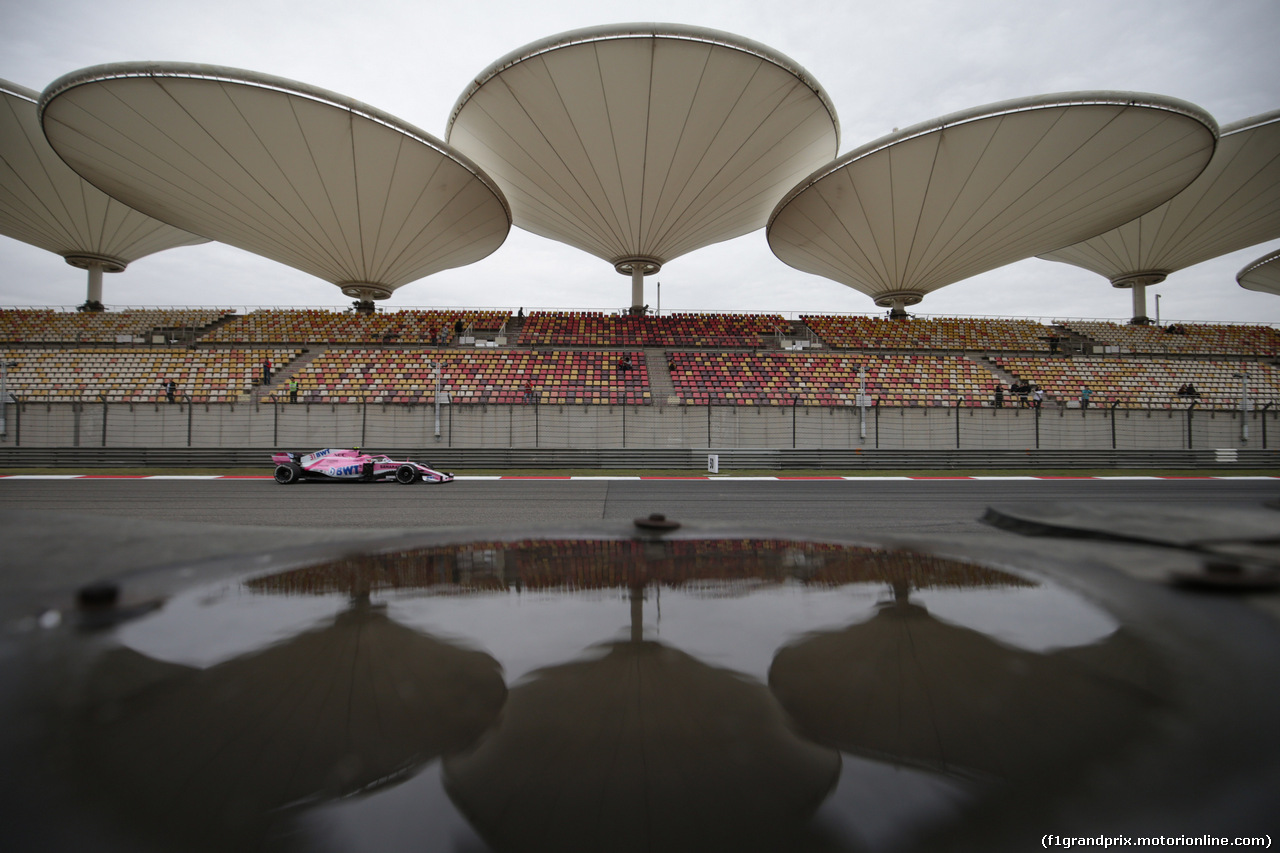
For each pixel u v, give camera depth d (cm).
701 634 121
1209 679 88
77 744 70
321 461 1473
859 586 151
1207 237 3244
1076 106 1934
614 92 2134
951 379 2558
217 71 1772
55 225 3067
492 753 73
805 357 2758
